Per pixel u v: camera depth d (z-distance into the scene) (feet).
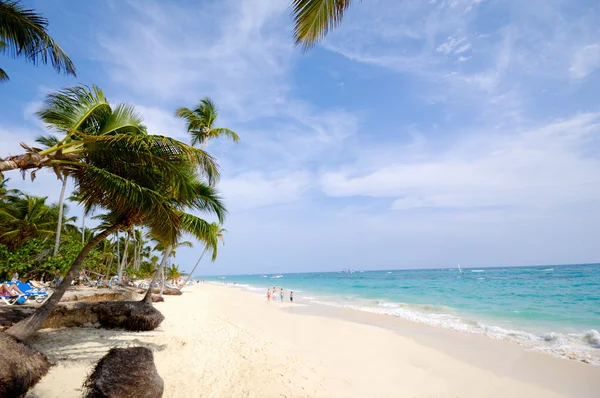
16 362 15.11
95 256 59.98
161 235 24.17
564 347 33.14
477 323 49.08
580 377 24.34
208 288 161.48
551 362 28.09
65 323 29.71
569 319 50.96
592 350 31.73
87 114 20.17
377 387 21.75
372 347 33.45
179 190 24.11
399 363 27.84
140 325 32.19
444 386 22.61
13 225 65.57
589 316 53.21
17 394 14.48
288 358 27.55
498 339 37.40
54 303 20.29
